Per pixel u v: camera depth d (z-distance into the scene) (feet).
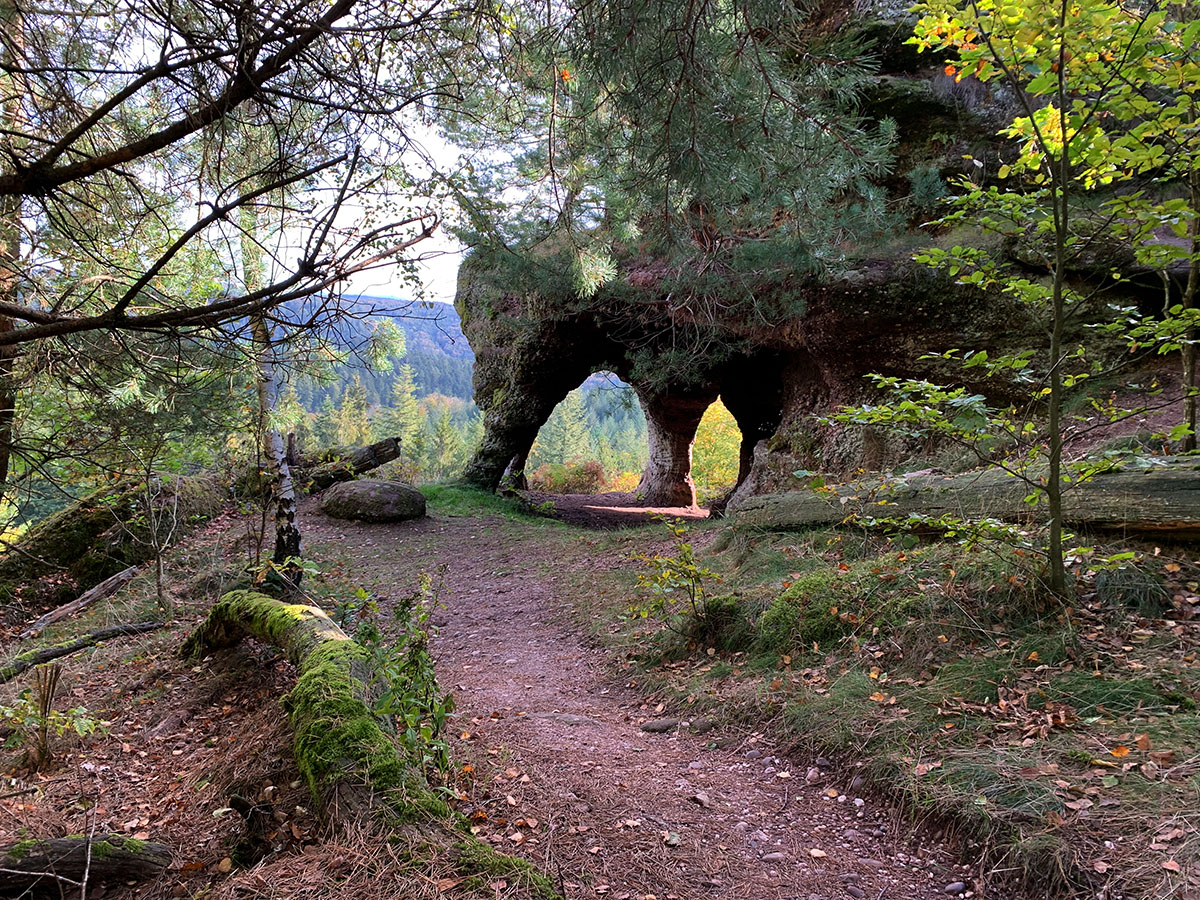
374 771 9.13
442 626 26.11
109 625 26.43
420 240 8.11
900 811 10.27
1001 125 30.91
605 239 18.22
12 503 15.43
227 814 10.27
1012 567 14.61
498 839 9.37
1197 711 10.34
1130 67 11.35
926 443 28.48
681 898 8.43
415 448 163.43
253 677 16.87
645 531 36.91
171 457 25.38
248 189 9.18
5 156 8.46
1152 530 14.47
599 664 19.54
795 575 19.71
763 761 12.59
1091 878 8.03
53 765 13.35
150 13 7.43
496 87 9.93
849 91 11.02
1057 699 11.46
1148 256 12.19
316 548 39.29
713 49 8.68
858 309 30.42
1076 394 18.58
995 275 13.70
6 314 7.57
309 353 9.09
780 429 39.88
